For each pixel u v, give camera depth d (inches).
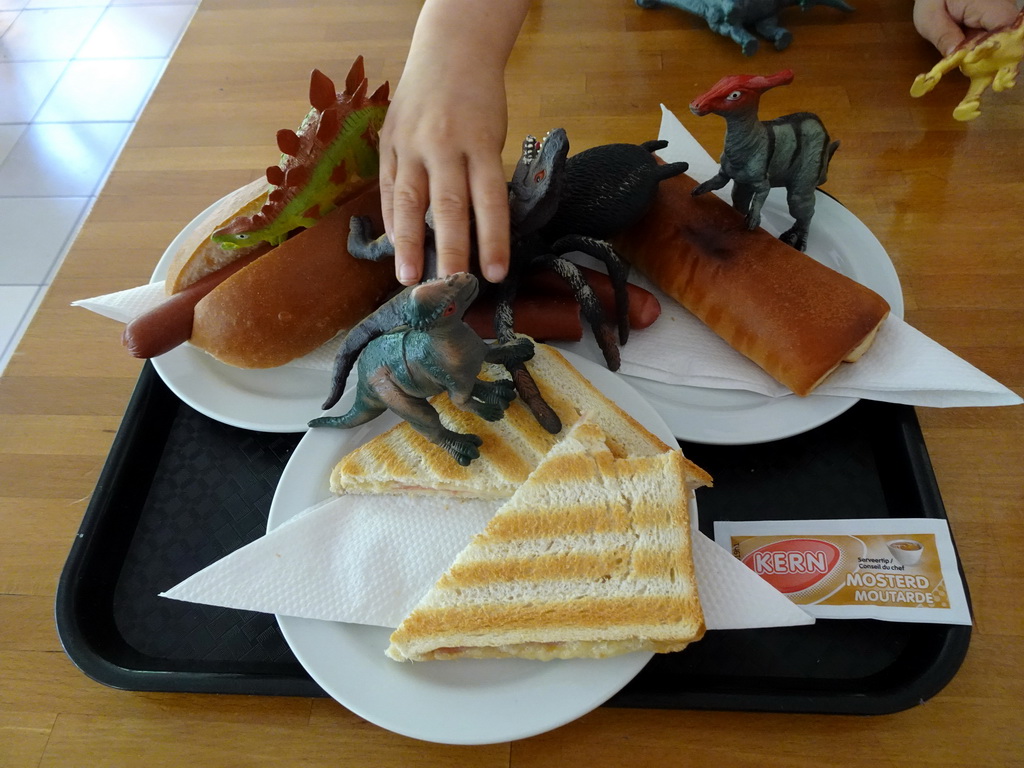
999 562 13.4
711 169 18.1
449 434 13.5
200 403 15.5
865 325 14.6
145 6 32.9
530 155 14.3
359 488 14.1
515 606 12.4
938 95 20.0
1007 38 17.3
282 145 15.0
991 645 12.7
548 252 15.7
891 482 14.6
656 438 14.2
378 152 16.4
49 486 15.6
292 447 15.9
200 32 24.1
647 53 21.9
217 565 13.0
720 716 12.4
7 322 23.9
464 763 12.2
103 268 18.6
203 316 15.2
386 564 13.3
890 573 13.1
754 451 15.2
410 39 23.0
